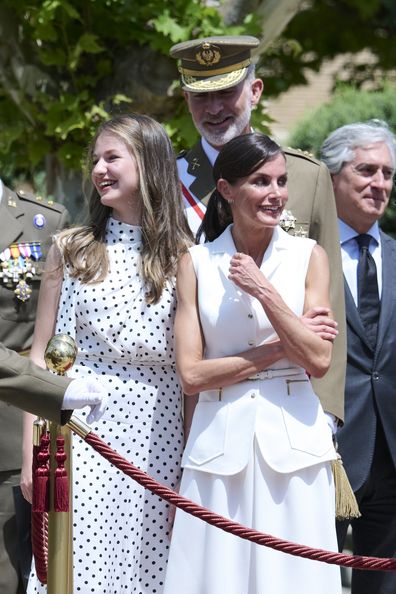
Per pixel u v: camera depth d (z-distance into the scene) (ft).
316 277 51.88
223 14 88.58
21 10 88.43
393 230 117.39
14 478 60.85
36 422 48.70
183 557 50.26
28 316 61.72
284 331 49.29
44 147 92.48
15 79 90.33
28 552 60.54
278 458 49.32
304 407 50.37
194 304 51.96
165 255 54.54
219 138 58.54
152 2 86.33
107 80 89.86
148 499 53.72
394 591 60.95
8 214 62.28
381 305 61.62
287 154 59.00
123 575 53.26
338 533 60.70
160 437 54.19
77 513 53.01
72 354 48.34
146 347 53.93
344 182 62.75
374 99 125.90
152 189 54.85
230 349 51.16
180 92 87.71
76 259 54.54
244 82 58.75
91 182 57.00
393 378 61.11
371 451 60.13
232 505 49.75
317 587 49.26
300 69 156.56
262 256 52.08
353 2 149.69
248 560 49.37
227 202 53.62
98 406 47.52
